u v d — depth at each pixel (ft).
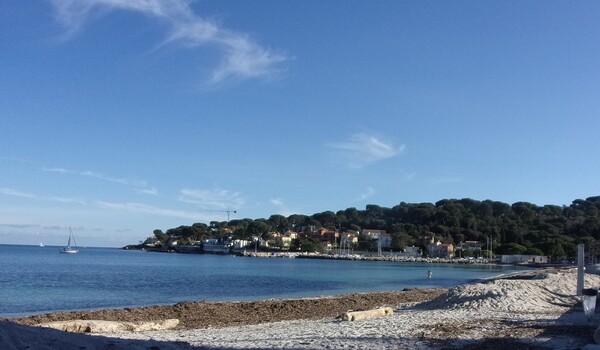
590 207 652.07
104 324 67.67
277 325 74.64
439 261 536.01
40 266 321.93
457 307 85.15
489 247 570.46
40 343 33.73
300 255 629.10
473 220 650.84
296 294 160.56
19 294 146.61
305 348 47.24
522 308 80.69
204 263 432.66
